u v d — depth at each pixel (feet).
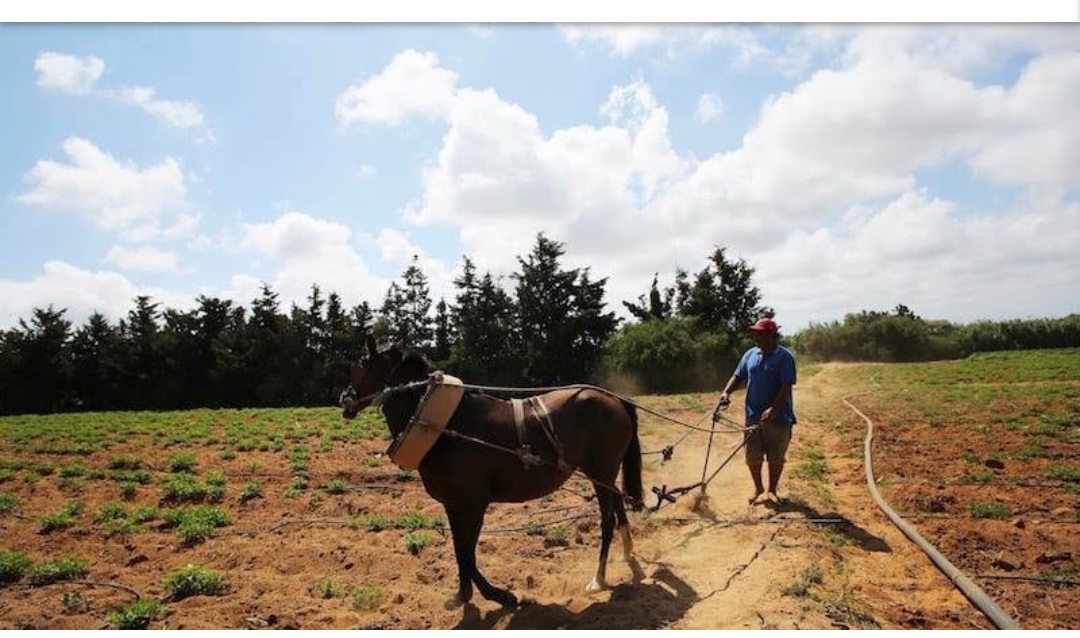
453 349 180.96
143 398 184.44
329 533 35.09
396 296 208.74
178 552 32.96
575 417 24.70
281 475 51.19
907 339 177.99
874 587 23.58
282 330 183.73
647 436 59.93
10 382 178.40
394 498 43.75
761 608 21.36
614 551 29.17
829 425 60.80
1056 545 27.30
